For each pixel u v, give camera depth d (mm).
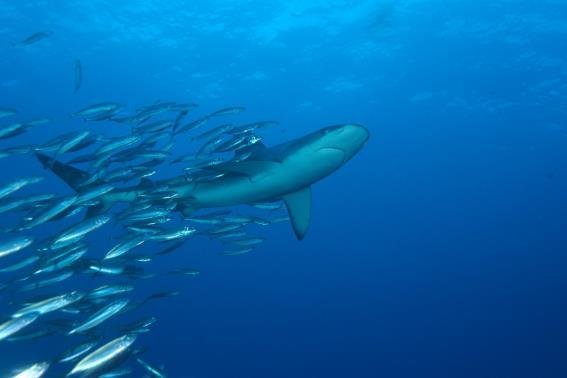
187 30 24938
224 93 31047
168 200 8469
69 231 6914
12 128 7855
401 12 24453
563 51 27141
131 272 7879
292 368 44031
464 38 26547
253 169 8383
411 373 45656
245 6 23594
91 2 22281
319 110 34219
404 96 32500
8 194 7051
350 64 28906
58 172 8234
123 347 5844
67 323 7418
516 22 25188
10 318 5582
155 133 8789
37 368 5777
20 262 7344
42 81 27594
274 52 27406
